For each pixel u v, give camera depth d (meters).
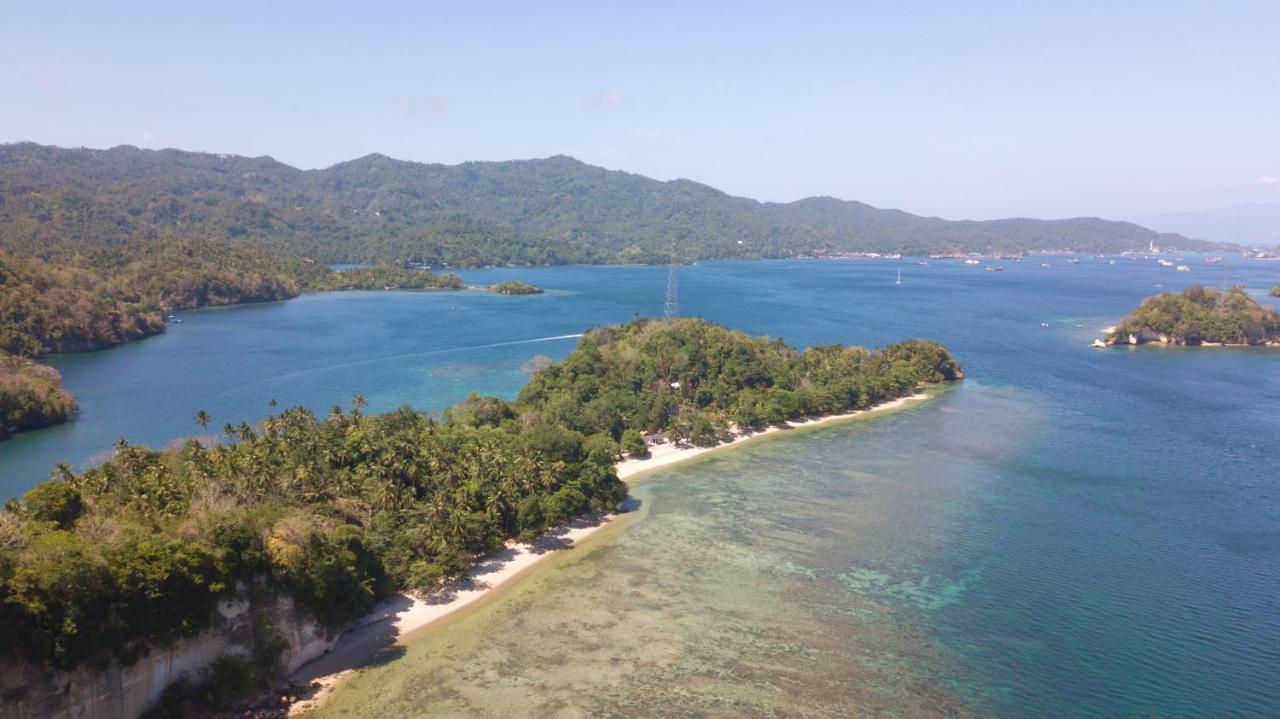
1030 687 72.81
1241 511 116.75
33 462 141.12
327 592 75.31
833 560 99.44
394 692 70.12
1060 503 120.00
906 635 81.62
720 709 68.44
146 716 62.91
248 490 89.06
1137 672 75.31
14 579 55.91
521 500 104.38
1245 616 85.69
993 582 93.56
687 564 98.00
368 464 106.81
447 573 91.19
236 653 68.88
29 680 55.97
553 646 78.31
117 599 61.31
